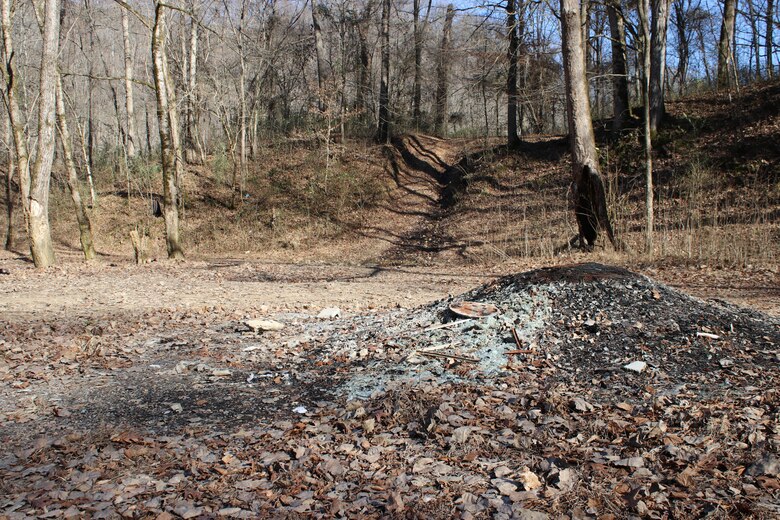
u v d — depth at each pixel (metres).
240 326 8.32
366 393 5.32
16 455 4.13
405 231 23.14
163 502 3.40
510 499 3.28
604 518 3.02
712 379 5.16
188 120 30.38
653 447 3.85
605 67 26.77
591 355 5.95
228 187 27.41
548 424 4.35
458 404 4.82
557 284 7.41
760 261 12.97
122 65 38.62
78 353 6.94
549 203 20.78
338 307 10.02
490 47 23.41
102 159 32.59
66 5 27.38
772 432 3.95
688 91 28.52
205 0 26.20
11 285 12.90
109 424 4.74
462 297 8.05
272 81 33.44
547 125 35.09
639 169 20.67
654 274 12.78
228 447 4.23
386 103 31.14
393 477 3.61
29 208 16.50
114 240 24.97
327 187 26.31
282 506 3.31
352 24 33.19
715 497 3.19
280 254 21.78
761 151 18.83
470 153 28.06
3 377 6.00
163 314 9.42
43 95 16.11
